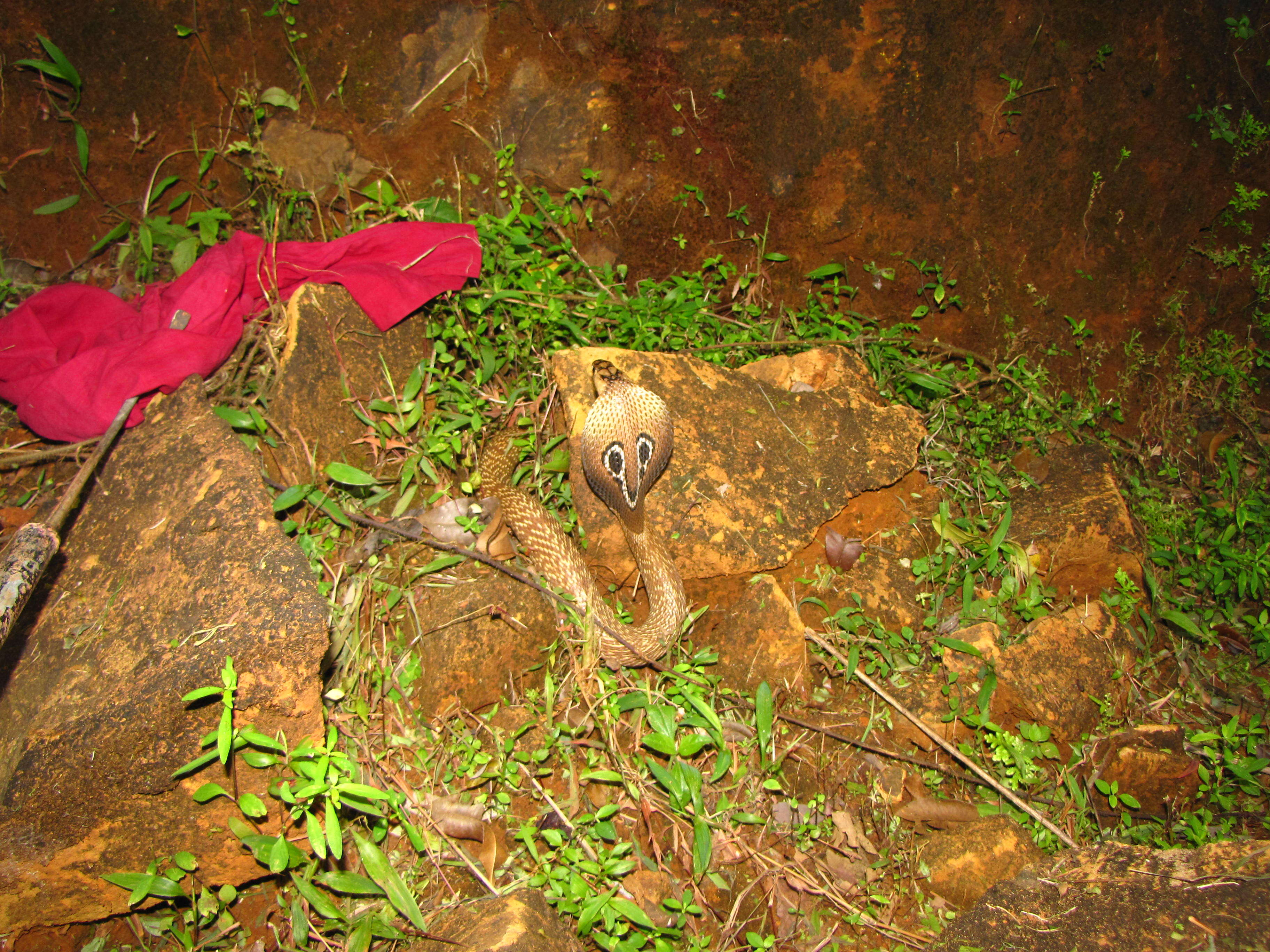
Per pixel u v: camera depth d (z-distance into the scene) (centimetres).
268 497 102
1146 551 130
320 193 144
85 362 114
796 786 111
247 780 93
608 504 117
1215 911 93
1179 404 157
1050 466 142
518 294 132
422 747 104
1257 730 117
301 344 119
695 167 149
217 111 140
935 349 154
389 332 126
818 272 149
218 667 90
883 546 129
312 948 95
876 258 153
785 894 103
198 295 120
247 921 97
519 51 144
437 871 99
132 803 91
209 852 94
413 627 112
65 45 134
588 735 109
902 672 118
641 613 123
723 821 105
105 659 94
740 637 118
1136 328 157
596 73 145
